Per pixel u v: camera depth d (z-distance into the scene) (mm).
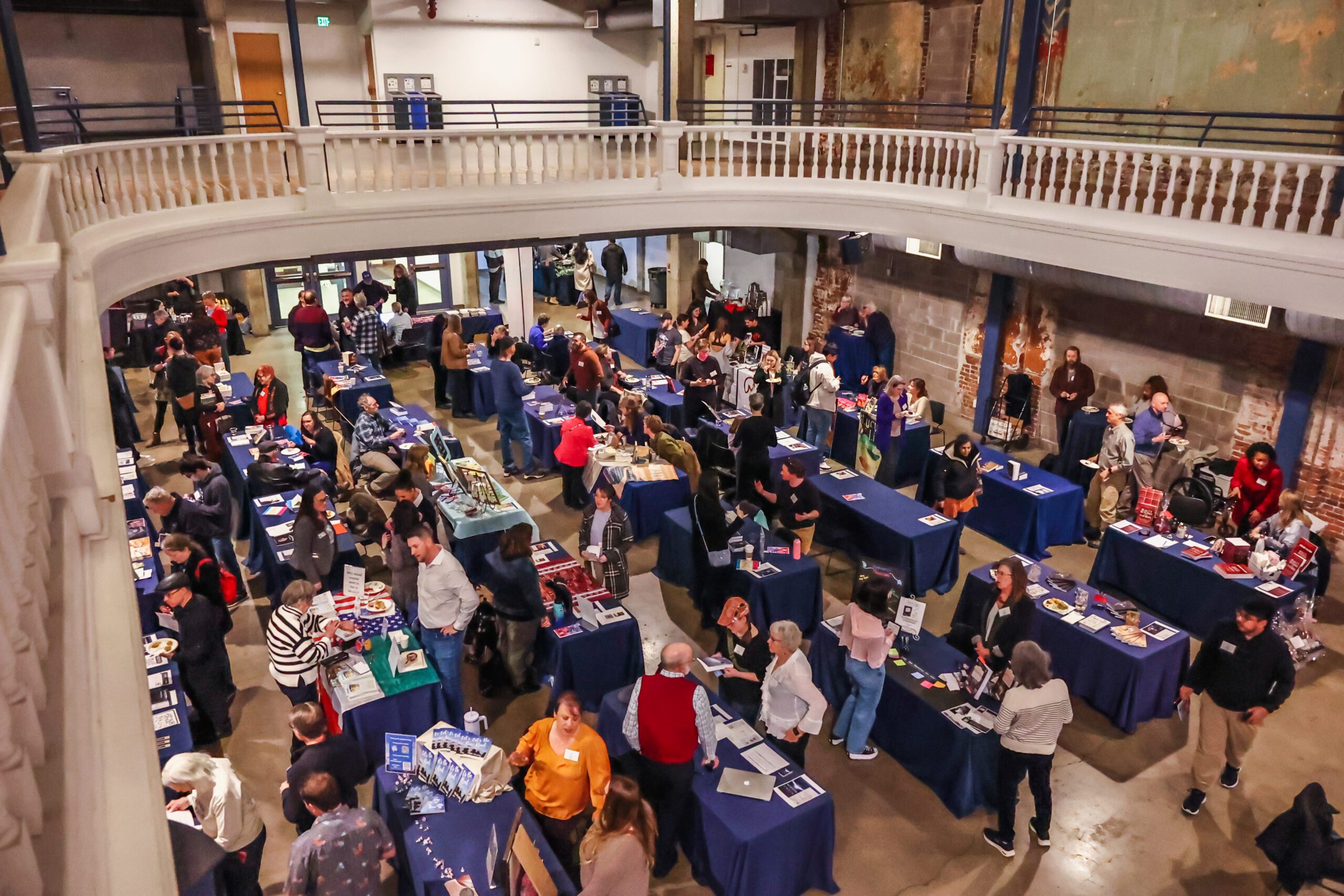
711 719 5430
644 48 20016
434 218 10812
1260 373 10281
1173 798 6672
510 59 18938
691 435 11438
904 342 15031
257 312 17828
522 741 5363
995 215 10672
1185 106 11000
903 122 14578
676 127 11875
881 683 6707
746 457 9203
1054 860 6086
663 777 5410
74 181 7465
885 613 6598
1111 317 11836
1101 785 6785
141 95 14984
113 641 2113
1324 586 8547
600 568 8047
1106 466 10094
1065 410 11578
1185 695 6383
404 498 7430
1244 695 6129
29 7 13898
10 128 11984
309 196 10078
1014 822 6113
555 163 14109
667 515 9203
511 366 11367
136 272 8484
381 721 6293
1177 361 11156
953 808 6449
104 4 14266
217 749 6969
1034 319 12820
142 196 9078
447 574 6559
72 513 2508
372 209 10398
